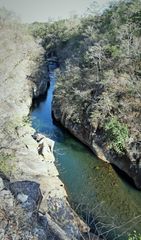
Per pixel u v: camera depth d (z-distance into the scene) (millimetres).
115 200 19234
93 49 30656
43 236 8812
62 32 62219
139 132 23188
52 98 38781
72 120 29328
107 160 24328
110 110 25844
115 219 17078
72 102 30344
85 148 26688
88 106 28453
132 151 22547
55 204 14234
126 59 27656
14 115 25984
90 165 23688
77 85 31375
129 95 25438
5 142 20422
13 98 31969
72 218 13852
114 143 23766
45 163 21891
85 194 19562
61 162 23703
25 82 38719
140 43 28812
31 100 37344
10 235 8336
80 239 11844
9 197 9539
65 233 10070
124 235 15648
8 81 34281
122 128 23766
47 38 66938
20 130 24562
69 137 28859
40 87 41812
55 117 32688
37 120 32812
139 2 34969
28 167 19797
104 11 42312
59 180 20312
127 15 34094
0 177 10445
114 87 26359
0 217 8789
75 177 21609
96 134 26109
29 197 9914
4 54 37938
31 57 46531
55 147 26438
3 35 40656
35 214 9539
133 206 18781
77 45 46719
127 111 24719
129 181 21891
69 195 19219
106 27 37719
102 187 20672
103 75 28375
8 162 18312
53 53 64250
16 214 9016
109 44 31172
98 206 18094
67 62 37875
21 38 46188
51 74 49875
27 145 22953
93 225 15930
